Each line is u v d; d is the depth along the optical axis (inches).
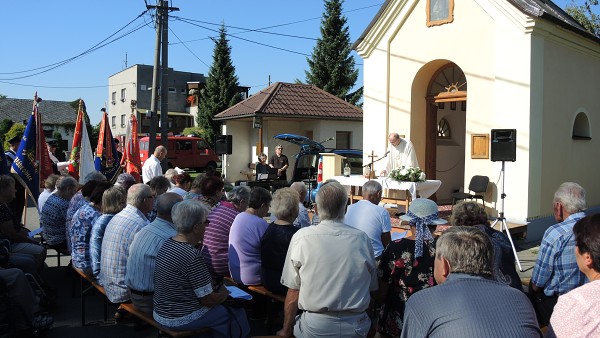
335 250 131.2
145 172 381.7
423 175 350.0
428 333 81.8
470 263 87.5
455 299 82.7
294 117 780.0
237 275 190.9
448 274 91.7
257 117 761.6
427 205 136.9
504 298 82.7
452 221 145.3
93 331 195.0
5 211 235.9
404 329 86.9
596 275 90.0
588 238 89.6
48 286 232.1
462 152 500.4
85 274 199.8
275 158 558.6
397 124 434.9
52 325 198.2
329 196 136.7
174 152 1079.0
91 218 203.5
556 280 139.6
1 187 233.9
